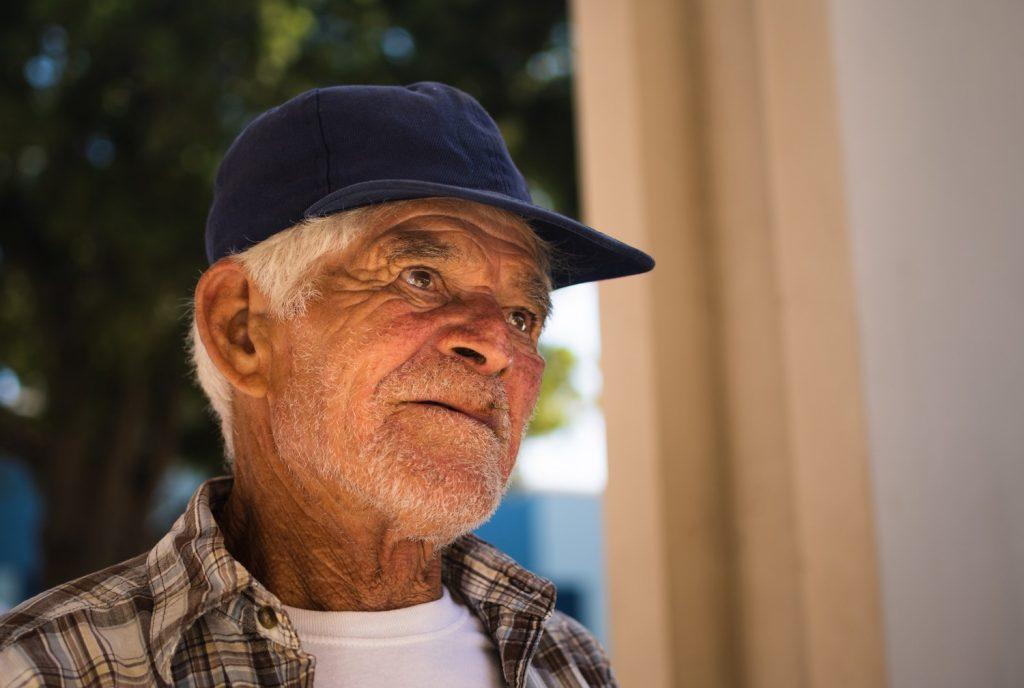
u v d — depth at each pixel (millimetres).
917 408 2299
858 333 2299
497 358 1480
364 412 1427
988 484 2168
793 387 2402
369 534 1479
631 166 2592
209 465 10109
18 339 8062
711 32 2633
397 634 1493
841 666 2271
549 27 7609
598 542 16594
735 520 2514
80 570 7934
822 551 2324
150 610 1384
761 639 2447
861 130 2365
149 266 7094
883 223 2326
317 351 1464
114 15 6859
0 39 6895
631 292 2576
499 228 1579
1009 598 2105
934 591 2273
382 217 1509
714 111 2617
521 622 1596
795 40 2443
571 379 11680
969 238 2221
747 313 2531
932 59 2297
